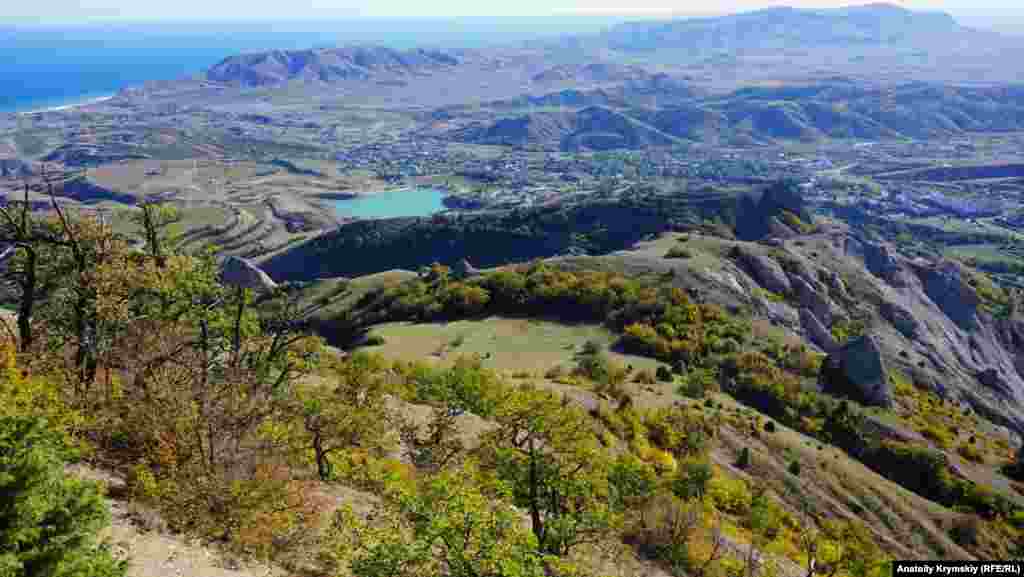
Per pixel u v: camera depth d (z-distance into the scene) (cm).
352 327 11125
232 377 2823
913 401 9556
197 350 3409
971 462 7988
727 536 3866
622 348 8919
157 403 2577
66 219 3403
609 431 5438
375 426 3303
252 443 2544
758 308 11319
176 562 1898
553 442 2867
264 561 2084
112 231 3562
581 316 10025
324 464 3016
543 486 2841
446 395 4491
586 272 11294
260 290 7050
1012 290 17112
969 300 15150
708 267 11744
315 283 14475
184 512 2170
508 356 8375
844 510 5912
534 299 10406
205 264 4016
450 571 1841
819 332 11725
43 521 1519
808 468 6450
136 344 3159
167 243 4003
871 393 8869
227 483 2283
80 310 3225
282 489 2395
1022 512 6681
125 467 2452
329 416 3044
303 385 3731
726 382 8394
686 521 3353
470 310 10512
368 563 1866
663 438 5822
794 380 8588
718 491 4816
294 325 4319
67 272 3397
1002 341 14812
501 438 2944
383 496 2670
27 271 3303
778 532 4616
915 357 11919
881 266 15575
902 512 6253
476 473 2753
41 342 3244
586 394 6256
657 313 9731
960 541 6169
